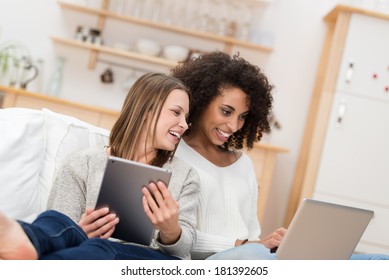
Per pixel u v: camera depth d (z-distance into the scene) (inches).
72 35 257.6
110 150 107.0
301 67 255.3
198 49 256.4
